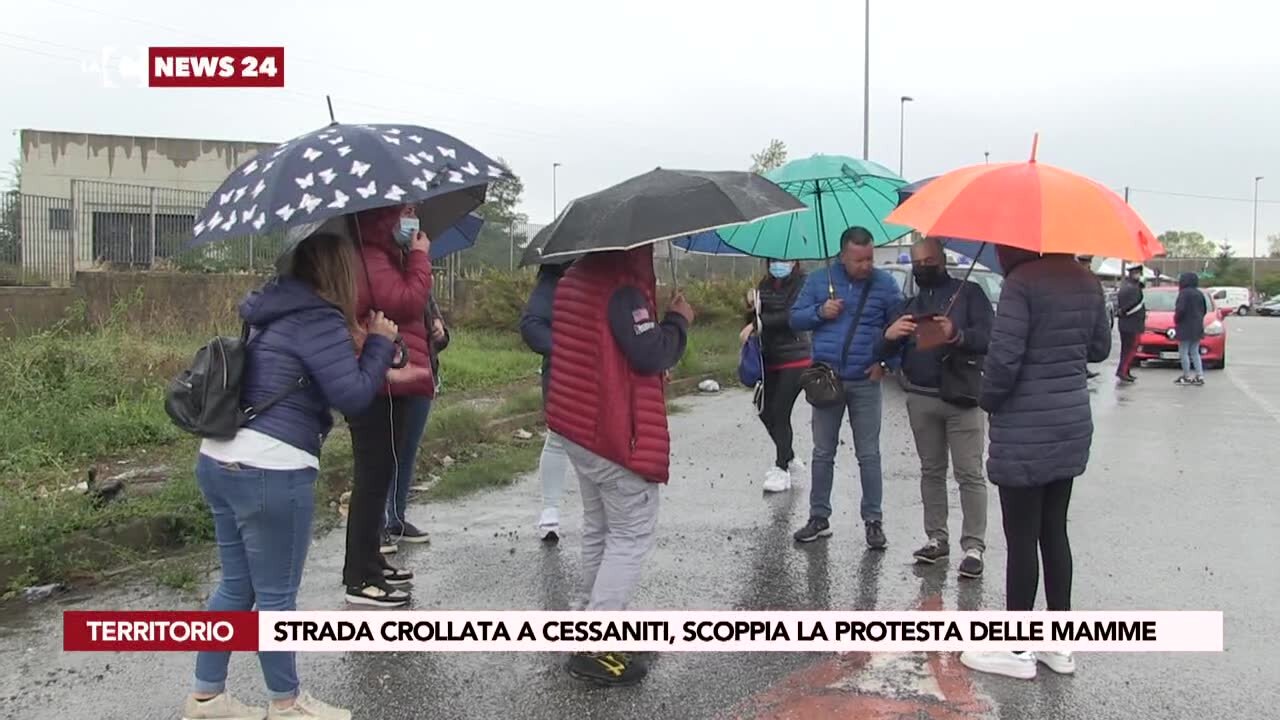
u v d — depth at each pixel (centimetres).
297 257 346
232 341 339
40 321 1151
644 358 395
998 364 394
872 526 594
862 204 621
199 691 362
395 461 501
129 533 565
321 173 348
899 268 1562
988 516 677
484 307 1734
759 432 1048
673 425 1100
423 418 585
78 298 1181
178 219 1493
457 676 412
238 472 332
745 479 803
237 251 1514
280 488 336
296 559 350
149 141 3266
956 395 521
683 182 389
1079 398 401
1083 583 523
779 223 618
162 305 1284
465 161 395
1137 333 1565
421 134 396
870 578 538
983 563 559
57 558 524
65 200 1400
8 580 508
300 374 339
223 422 329
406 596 496
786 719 374
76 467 709
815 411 598
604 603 405
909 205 416
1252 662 420
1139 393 1427
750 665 423
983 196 381
